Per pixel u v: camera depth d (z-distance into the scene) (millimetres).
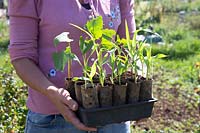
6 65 6762
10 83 4973
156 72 7793
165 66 8273
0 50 9148
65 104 2033
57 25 2152
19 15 2146
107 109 1995
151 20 12570
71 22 2160
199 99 6500
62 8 2160
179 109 6254
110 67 2170
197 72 7773
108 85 2025
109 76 2135
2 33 10891
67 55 1971
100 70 2021
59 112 2215
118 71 2057
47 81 2117
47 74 2207
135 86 2035
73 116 2045
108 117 2016
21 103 4812
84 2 2209
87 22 2027
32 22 2172
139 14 12719
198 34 11383
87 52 2193
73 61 2197
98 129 2273
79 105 2027
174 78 7527
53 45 2193
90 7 2219
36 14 2172
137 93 2057
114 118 2027
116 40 2363
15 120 4551
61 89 2061
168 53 9281
